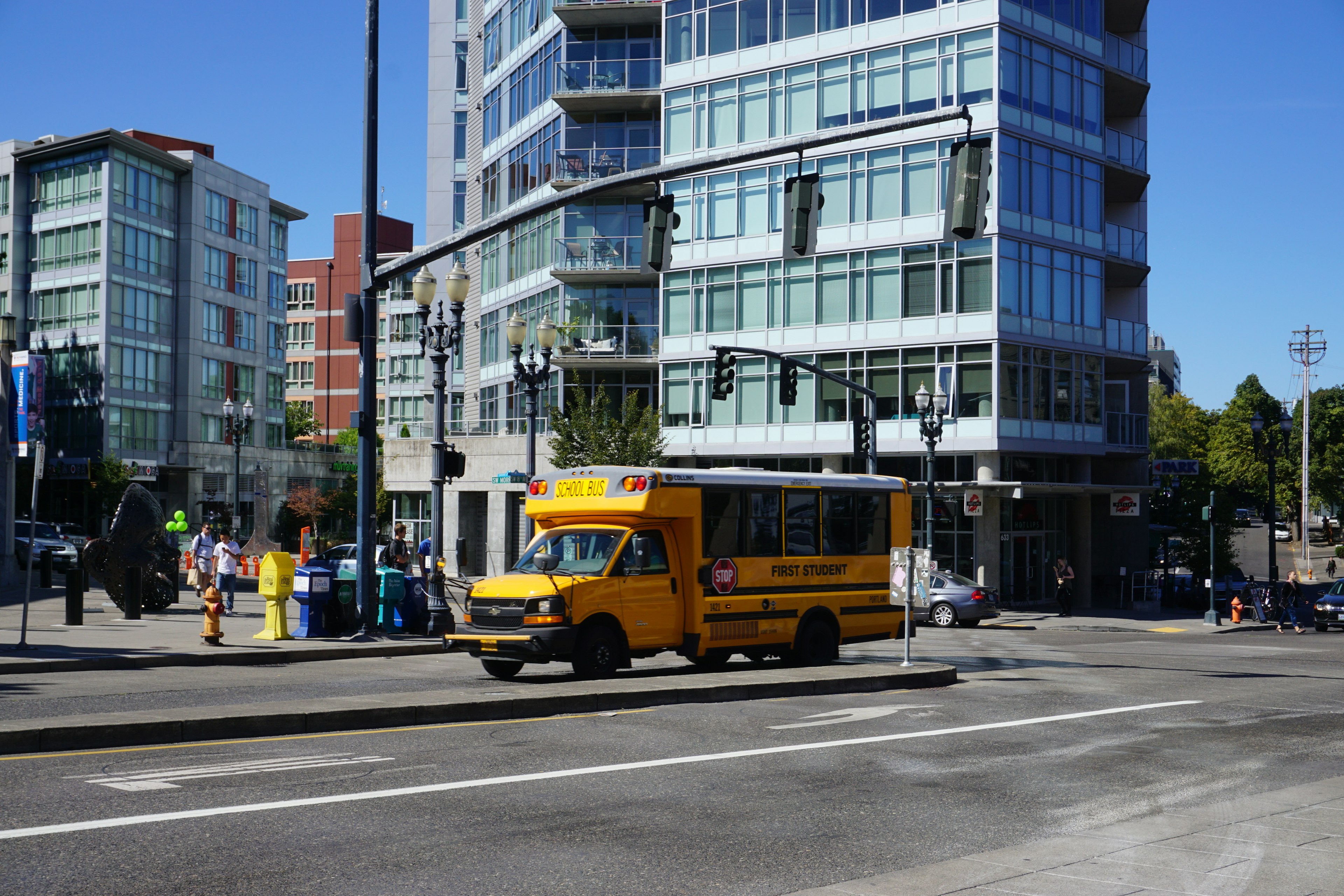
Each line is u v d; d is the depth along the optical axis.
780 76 43.12
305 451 85.69
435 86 74.25
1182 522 56.62
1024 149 40.75
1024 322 40.72
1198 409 97.50
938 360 40.50
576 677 16.41
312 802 8.51
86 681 15.69
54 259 70.50
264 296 83.06
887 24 41.34
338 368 105.94
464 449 51.34
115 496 63.75
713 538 17.53
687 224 44.88
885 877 6.74
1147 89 46.44
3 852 7.00
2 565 36.94
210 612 20.17
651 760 10.52
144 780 9.14
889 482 20.00
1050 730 12.87
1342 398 96.19
